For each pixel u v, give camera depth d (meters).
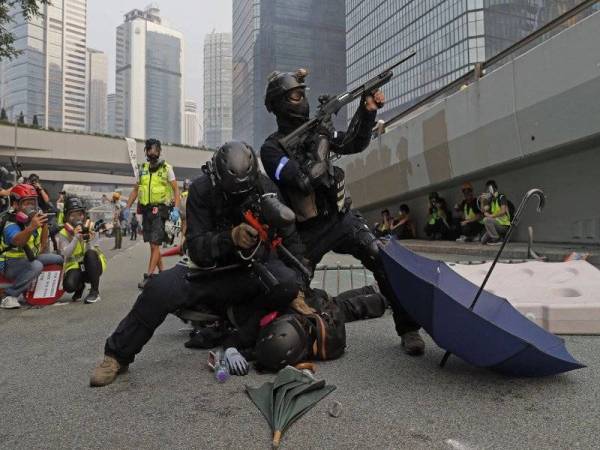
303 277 2.91
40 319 4.33
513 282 4.19
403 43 64.44
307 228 3.13
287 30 94.81
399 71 65.12
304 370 2.51
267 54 94.62
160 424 2.03
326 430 1.94
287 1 94.88
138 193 6.20
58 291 5.06
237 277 2.79
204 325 3.32
